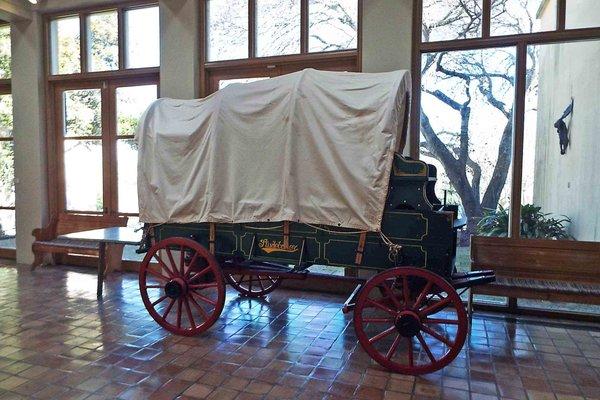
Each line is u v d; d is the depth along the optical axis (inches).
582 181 146.6
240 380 99.7
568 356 113.4
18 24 206.2
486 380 100.5
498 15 142.5
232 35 175.3
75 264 211.5
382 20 150.4
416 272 102.4
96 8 196.5
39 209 210.2
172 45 178.4
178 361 108.9
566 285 124.4
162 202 130.3
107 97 200.8
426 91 153.2
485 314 143.9
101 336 124.2
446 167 153.7
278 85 118.2
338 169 109.3
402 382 99.5
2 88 223.6
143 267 130.7
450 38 147.4
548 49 142.9
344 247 112.3
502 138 148.3
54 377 100.3
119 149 200.7
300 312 146.1
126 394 93.1
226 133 121.6
